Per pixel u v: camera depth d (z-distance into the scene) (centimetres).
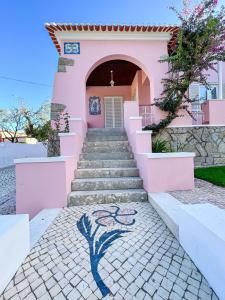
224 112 838
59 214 414
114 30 819
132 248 285
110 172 570
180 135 830
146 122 875
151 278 225
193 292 204
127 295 202
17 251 243
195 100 831
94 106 1326
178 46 761
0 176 1058
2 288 207
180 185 494
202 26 741
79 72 835
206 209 272
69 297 201
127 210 427
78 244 297
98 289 210
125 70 1100
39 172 455
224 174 643
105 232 332
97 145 710
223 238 188
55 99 823
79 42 834
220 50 738
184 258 260
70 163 512
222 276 188
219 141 837
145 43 860
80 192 496
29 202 454
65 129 788
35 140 2405
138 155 578
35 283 220
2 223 244
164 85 831
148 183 484
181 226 287
